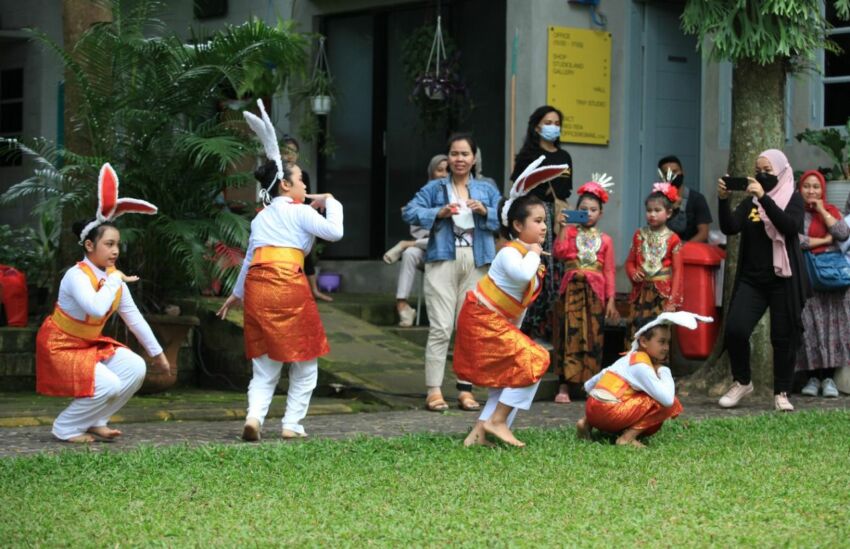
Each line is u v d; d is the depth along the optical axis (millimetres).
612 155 14539
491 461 7543
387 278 16016
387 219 16344
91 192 11625
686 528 5789
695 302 11914
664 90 14820
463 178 11031
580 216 11430
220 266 11500
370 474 7141
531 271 8008
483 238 10891
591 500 6402
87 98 11695
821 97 13648
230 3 17672
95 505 6230
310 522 5910
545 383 12117
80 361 8445
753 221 10742
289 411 8836
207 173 11742
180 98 11773
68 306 8523
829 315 12102
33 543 5469
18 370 12375
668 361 13180
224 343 12852
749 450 8031
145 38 12312
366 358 12328
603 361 13281
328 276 16219
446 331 10750
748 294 10789
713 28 11625
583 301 11719
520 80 14250
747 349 10898
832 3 13586
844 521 5945
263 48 12031
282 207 8781
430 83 14883
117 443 8539
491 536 5621
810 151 13625
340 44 16703
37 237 14961
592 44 14383
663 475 7086
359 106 16531
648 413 8367
